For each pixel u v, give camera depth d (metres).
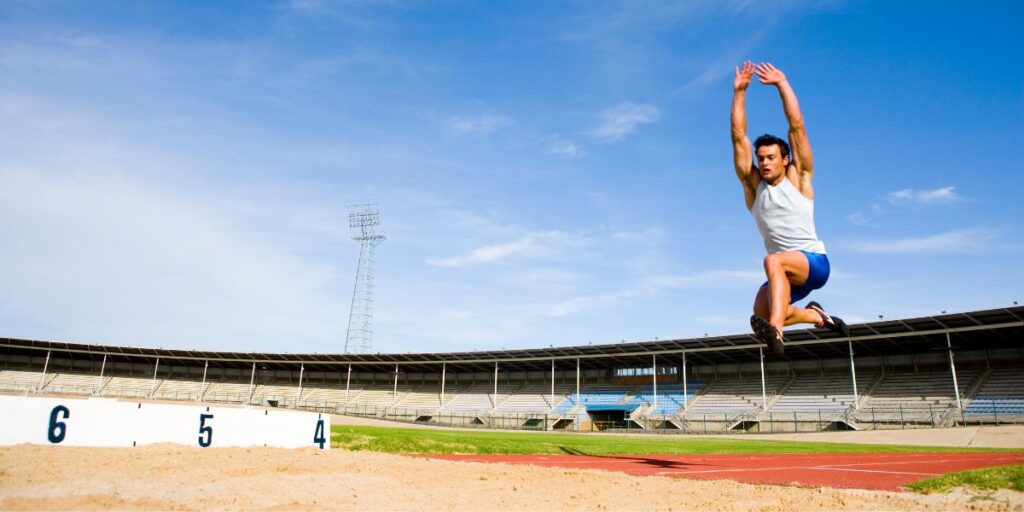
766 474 11.38
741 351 52.00
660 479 9.72
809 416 46.66
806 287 7.47
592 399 60.31
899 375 49.31
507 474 9.81
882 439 35.03
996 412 40.72
